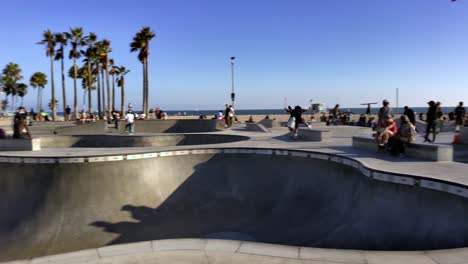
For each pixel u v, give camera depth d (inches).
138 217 351.6
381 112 386.3
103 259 148.1
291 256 147.3
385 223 255.1
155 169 402.6
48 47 1581.0
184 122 883.4
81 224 335.6
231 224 346.0
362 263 138.1
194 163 423.8
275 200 378.0
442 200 229.1
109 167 376.2
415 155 342.0
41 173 367.9
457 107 622.2
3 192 373.4
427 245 220.8
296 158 398.9
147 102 1321.4
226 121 871.1
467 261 136.2
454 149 433.4
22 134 458.6
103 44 1617.9
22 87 2719.0
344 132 669.3
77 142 608.1
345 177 340.5
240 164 422.3
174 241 165.6
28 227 337.4
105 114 1934.1
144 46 1295.5
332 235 279.3
